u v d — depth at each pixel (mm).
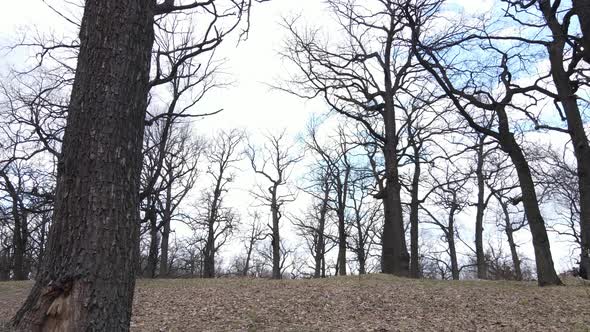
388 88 25453
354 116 25594
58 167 4020
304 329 9992
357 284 16000
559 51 14844
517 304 11672
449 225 39250
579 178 14344
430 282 16812
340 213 40250
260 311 11703
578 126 14367
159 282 18219
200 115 15836
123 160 4004
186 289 15906
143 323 10688
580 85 15188
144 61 4363
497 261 45750
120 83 4121
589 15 13156
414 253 29141
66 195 3859
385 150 25406
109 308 3688
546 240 14820
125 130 4070
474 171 30984
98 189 3840
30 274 38312
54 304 3588
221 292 14883
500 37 14266
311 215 49688
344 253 39969
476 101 14984
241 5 8656
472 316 10781
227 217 47094
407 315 11141
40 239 35312
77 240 3727
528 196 15102
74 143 3957
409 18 15180
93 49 4168
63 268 3684
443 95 21984
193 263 54000
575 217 39094
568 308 10953
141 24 4375
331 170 40219
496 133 15297
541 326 9633
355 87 26328
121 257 3846
